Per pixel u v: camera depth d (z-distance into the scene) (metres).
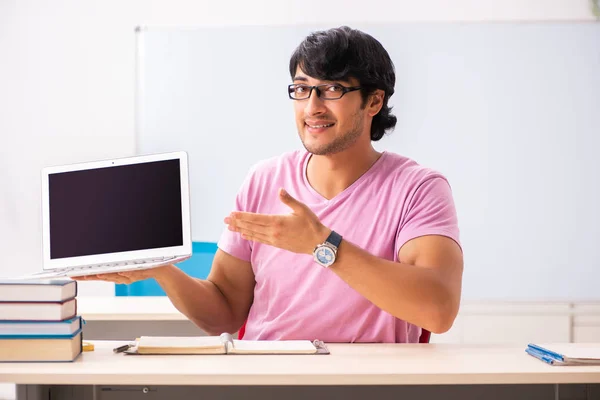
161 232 1.57
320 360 1.31
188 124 3.94
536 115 3.88
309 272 1.59
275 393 1.40
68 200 1.61
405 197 1.57
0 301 1.29
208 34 3.93
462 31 3.88
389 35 3.90
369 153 1.67
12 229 4.03
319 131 1.55
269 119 3.91
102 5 4.04
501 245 3.88
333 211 1.62
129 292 2.94
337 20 3.99
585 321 3.85
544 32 3.86
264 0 4.02
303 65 1.54
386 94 1.67
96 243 1.58
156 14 4.04
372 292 1.35
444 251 1.45
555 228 3.88
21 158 4.04
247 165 3.92
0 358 1.29
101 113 4.04
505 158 3.88
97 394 1.41
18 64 4.04
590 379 1.21
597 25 3.86
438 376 1.20
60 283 1.32
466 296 3.87
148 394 1.41
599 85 3.86
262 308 1.66
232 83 3.92
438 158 3.89
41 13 4.04
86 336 2.54
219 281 1.73
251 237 1.33
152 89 3.96
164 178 1.60
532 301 3.86
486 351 1.43
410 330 1.64
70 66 4.04
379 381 1.19
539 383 1.26
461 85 3.88
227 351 1.38
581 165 3.88
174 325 2.58
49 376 1.19
